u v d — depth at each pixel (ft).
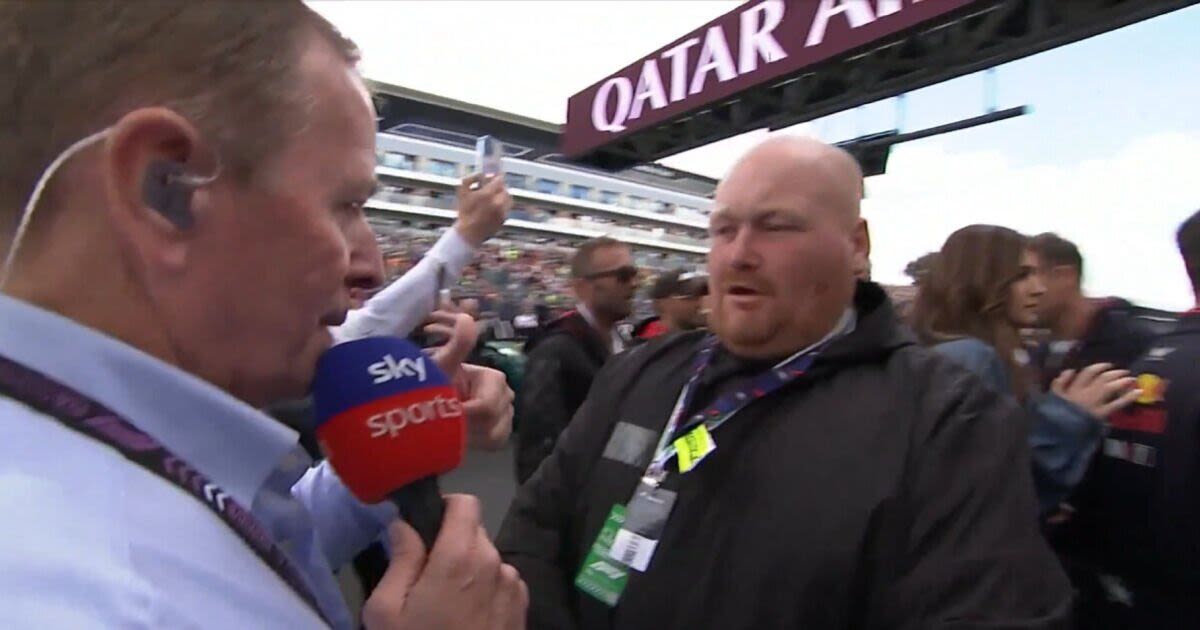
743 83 11.51
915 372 3.24
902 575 2.82
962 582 2.64
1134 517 4.75
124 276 1.36
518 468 8.31
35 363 1.26
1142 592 4.74
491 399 3.23
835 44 9.72
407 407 1.84
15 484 1.07
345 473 1.84
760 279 3.42
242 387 1.53
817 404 3.26
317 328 1.64
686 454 3.33
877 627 2.81
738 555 3.04
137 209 1.31
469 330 3.24
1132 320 6.02
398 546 1.69
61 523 1.05
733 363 3.63
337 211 1.57
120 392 1.32
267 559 1.38
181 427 1.40
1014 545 2.69
